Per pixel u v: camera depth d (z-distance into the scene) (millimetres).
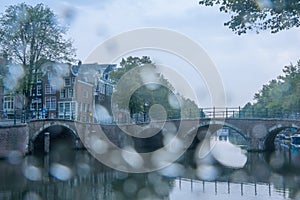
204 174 22578
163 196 15547
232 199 14859
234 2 6855
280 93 50438
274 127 36625
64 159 29828
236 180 20062
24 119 32250
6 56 34344
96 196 15406
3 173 20938
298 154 35469
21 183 17969
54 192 16031
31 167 23781
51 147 41406
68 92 49875
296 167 25828
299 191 16594
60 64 37312
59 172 22203
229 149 44031
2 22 34656
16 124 29547
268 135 37531
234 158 32781
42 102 50875
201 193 16328
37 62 35375
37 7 35500
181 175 22156
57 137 41656
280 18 6723
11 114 38969
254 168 25453
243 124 37906
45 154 33562
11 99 40781
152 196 15570
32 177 19844
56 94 50500
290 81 47562
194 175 22188
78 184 18234
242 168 25688
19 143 29891
